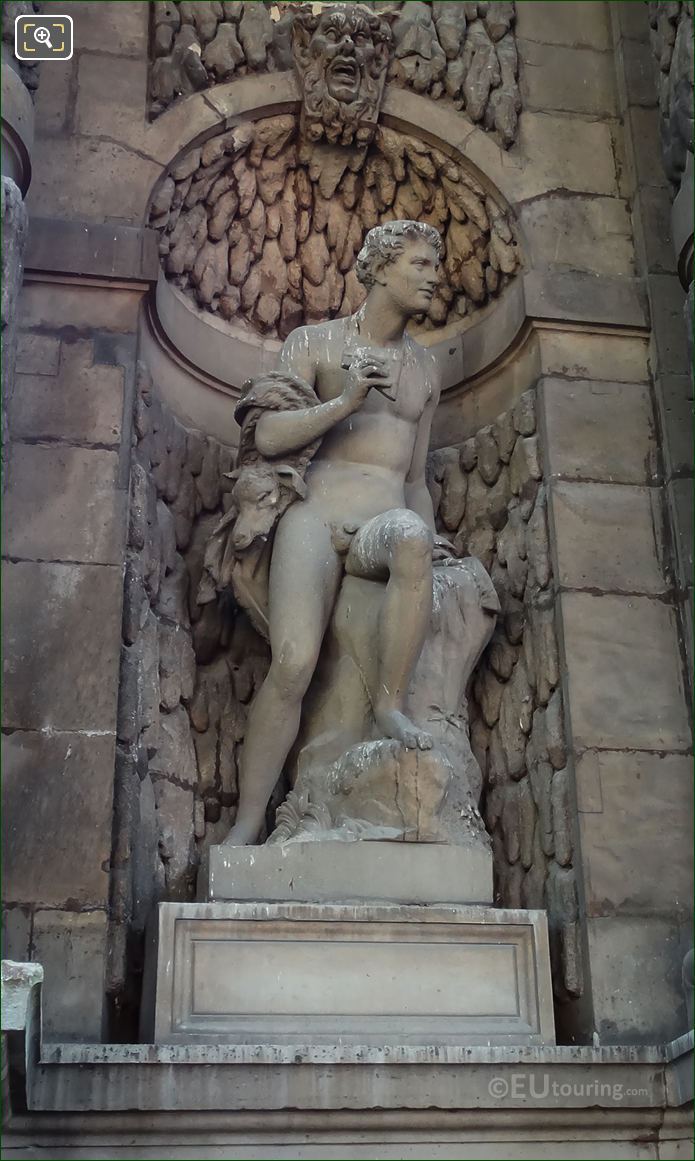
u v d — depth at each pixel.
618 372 5.55
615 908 4.63
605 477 5.33
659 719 4.95
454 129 5.98
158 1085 3.82
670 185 5.88
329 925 4.24
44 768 4.43
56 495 4.82
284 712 4.67
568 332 5.59
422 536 4.63
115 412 5.01
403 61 6.07
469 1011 4.25
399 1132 3.98
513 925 4.37
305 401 4.98
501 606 5.40
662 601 5.15
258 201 6.00
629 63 6.16
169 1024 4.07
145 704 4.86
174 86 5.77
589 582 5.12
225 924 4.20
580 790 4.78
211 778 5.13
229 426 5.88
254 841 4.61
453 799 4.68
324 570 4.82
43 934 4.23
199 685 5.27
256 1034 4.08
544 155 6.00
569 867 4.78
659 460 5.41
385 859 4.41
